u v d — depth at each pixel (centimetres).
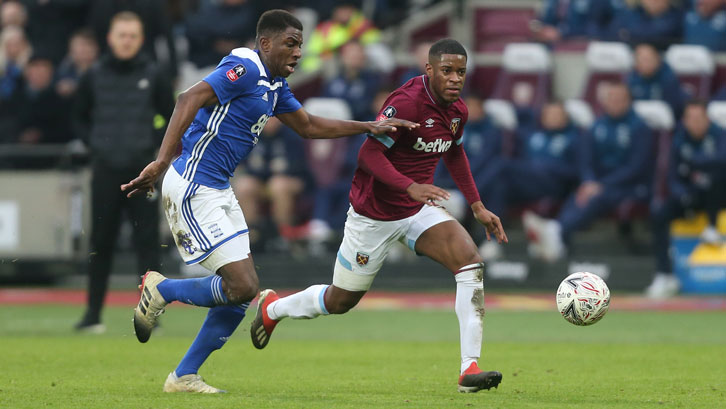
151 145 3638
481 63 5700
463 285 2247
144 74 3647
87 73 3666
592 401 2114
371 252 2359
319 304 2439
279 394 2219
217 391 2227
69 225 5134
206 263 2159
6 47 5794
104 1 5531
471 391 2217
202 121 2145
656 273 5194
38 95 5569
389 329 4050
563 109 5356
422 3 6284
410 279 5472
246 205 5444
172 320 4353
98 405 2020
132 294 5309
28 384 2391
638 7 5850
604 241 5450
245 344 3494
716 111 5194
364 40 6072
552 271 5316
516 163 5306
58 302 5028
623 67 5509
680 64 5584
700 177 5125
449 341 3622
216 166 2159
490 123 5316
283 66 2175
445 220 2312
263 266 5381
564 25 5962
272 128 5559
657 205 5112
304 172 5534
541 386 2389
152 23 4959
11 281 5791
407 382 2477
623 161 5253
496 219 2406
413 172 2362
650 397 2186
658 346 3434
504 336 3791
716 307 4844
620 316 4509
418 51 5456
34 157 5200
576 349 3334
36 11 5916
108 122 3622
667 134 5219
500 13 5988
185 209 2153
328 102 5353
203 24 6000
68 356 3050
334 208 5425
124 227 5591
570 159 5347
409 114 2277
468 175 2425
